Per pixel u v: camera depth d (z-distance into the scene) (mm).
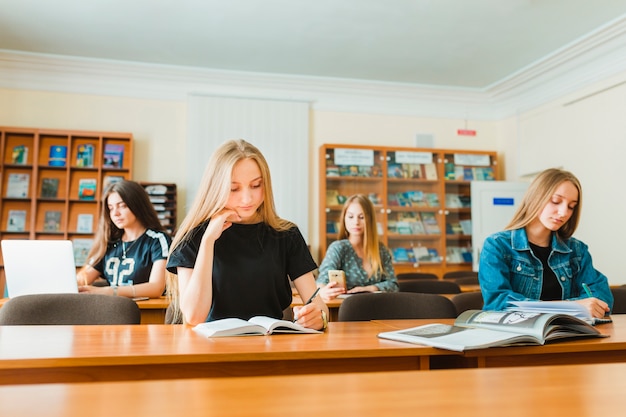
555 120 6199
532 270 2279
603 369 888
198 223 1861
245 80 6375
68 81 5961
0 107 5793
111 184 3096
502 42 5402
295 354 1241
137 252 3061
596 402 664
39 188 5645
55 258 2600
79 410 636
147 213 3139
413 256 6602
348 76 6441
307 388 746
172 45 5484
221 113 6344
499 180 7230
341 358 1283
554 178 2248
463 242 6832
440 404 652
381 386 758
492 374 845
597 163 5570
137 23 4969
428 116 7051
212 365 1223
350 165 6547
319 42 5414
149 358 1180
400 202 6672
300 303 3104
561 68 5852
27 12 4738
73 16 4820
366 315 2193
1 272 5504
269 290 1866
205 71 6164
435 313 2211
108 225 3119
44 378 1152
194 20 4906
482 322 1597
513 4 4578
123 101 6129
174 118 6258
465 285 4406
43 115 5891
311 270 1967
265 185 1893
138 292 2855
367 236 3561
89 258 3113
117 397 698
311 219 6570
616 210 5328
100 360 1158
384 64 6039
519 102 6840
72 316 1983
